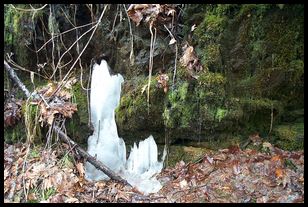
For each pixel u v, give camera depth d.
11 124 4.91
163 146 4.56
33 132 4.67
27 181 4.21
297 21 4.26
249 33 4.32
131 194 4.08
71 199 3.98
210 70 4.29
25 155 4.57
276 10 4.25
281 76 4.31
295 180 3.81
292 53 4.30
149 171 4.49
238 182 3.93
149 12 4.44
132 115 4.45
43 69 5.12
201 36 4.35
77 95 4.86
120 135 4.64
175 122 4.35
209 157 4.25
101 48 5.00
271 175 3.90
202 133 4.37
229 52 4.36
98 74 4.92
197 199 3.87
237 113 4.20
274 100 4.37
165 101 4.38
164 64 4.53
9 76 5.12
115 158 4.61
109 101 4.76
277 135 4.30
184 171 4.24
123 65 4.81
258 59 4.34
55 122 4.61
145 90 4.41
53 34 5.00
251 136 4.37
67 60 5.14
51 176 4.19
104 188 4.18
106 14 4.87
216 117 4.20
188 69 4.29
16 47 5.12
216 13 4.36
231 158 4.20
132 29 4.67
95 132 4.73
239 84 4.37
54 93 4.79
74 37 5.08
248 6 4.27
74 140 4.77
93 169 4.46
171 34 4.43
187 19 4.46
